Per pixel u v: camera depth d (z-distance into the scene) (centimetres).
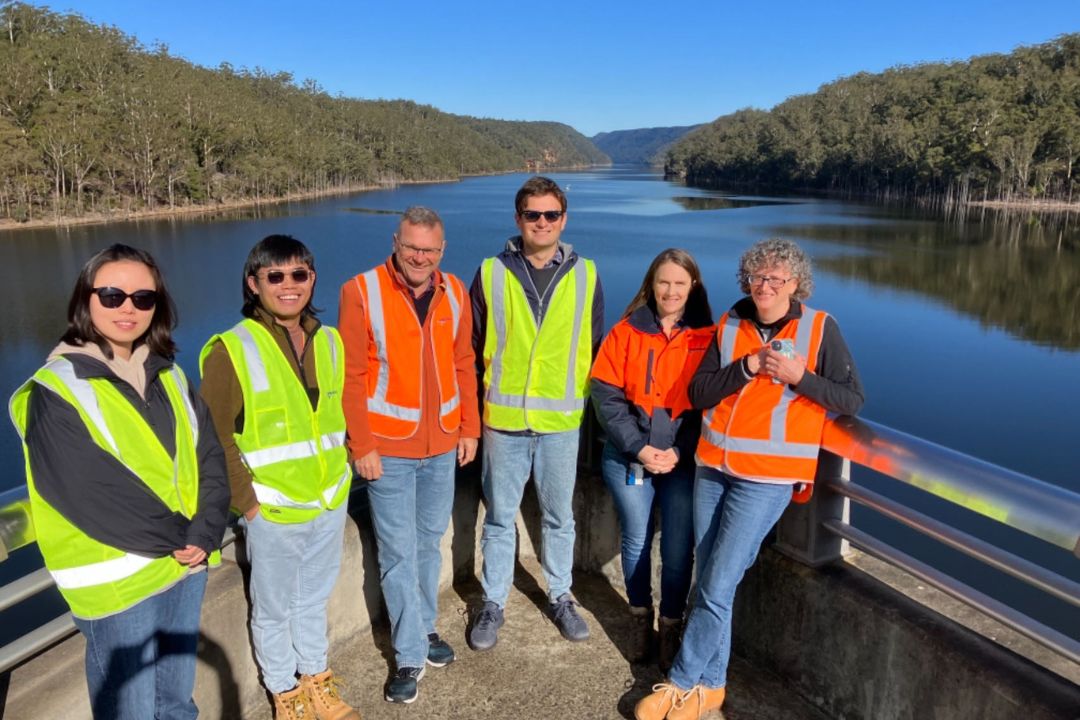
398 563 241
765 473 206
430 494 251
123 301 162
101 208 7350
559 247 261
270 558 210
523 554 330
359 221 7275
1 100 7238
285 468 204
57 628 188
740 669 249
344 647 265
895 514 200
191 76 11919
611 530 309
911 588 228
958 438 1636
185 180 8475
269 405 201
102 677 169
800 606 231
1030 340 2664
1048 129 9081
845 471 227
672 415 240
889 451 198
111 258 162
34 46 8669
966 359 2378
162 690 183
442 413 243
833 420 217
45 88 7950
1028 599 935
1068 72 9900
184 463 176
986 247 5334
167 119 8762
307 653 224
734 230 6450
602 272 3919
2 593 175
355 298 231
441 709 237
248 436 201
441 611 291
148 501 167
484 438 270
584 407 290
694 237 5841
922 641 193
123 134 7912
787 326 208
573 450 266
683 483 244
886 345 2580
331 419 214
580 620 274
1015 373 2203
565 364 258
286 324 209
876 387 2047
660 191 13975
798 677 236
